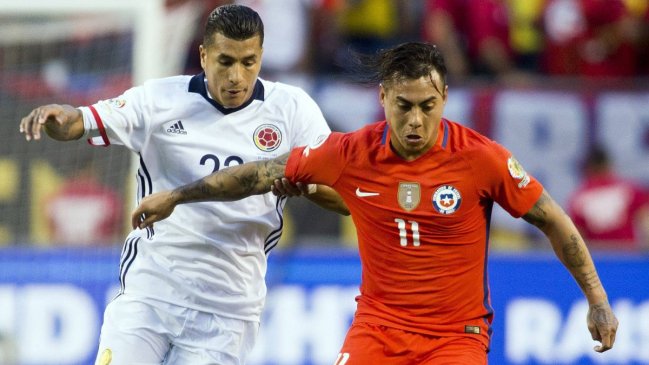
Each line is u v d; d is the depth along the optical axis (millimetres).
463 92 33156
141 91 18578
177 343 18828
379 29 35938
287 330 30141
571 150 33344
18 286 29266
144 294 18672
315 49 35062
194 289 18656
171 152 18500
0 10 27562
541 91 33312
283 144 18703
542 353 30406
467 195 16688
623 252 30812
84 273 29438
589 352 30516
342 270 30359
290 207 31359
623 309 30688
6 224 29484
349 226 31484
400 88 15930
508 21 35969
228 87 17781
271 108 18672
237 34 17500
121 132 18312
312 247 30531
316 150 17203
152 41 28031
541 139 33250
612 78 35281
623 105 33406
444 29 35562
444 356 16891
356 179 17047
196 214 18500
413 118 15969
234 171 17359
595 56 36750
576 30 36656
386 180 16859
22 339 29172
